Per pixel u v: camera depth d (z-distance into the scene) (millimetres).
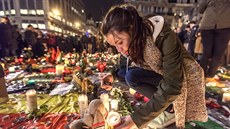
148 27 984
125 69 1988
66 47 9648
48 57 5309
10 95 2637
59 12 39594
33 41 6895
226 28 2855
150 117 992
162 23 991
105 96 1675
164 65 990
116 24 860
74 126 1419
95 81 2996
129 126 1011
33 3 31016
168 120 1617
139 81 1647
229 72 3996
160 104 964
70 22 51812
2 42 5992
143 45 992
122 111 1840
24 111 2047
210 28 2973
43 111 2010
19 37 6957
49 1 32750
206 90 2867
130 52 1025
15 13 31328
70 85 3031
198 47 4711
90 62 4953
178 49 977
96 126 1409
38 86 2949
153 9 35281
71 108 2123
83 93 2162
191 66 1212
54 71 4238
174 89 950
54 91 2740
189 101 1312
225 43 2988
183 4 35031
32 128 1695
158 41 987
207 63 3248
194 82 1251
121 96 2197
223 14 2785
